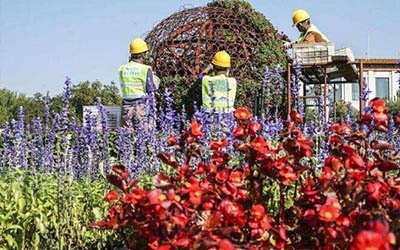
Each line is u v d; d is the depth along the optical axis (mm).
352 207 2350
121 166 2672
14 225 4062
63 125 4871
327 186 2434
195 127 2816
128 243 2668
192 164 4363
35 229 4293
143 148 5625
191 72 11594
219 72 10016
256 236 2469
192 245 2164
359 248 1674
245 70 11586
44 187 4750
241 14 12062
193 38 11805
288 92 9719
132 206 2543
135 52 10164
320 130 5250
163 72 11836
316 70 11148
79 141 5656
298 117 2926
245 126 2754
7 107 36656
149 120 6082
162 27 12125
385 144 2650
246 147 2693
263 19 12031
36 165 5930
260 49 11734
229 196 2545
